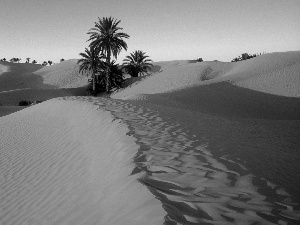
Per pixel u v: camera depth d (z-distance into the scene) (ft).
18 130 32.68
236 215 7.52
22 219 11.62
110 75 126.11
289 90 76.28
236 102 70.49
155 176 10.34
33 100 130.11
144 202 8.21
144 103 40.11
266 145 22.48
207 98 73.97
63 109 35.24
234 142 20.22
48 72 210.18
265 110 64.49
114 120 22.29
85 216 9.46
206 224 6.76
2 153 24.36
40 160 19.48
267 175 12.92
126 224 7.42
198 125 25.76
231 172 11.47
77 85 183.11
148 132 18.54
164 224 6.48
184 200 8.16
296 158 19.57
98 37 120.16
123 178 10.73
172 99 71.92
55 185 14.06
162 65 269.44
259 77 89.25
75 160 16.76
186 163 12.01
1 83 184.85
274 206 8.80
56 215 10.64
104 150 15.89
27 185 15.65
